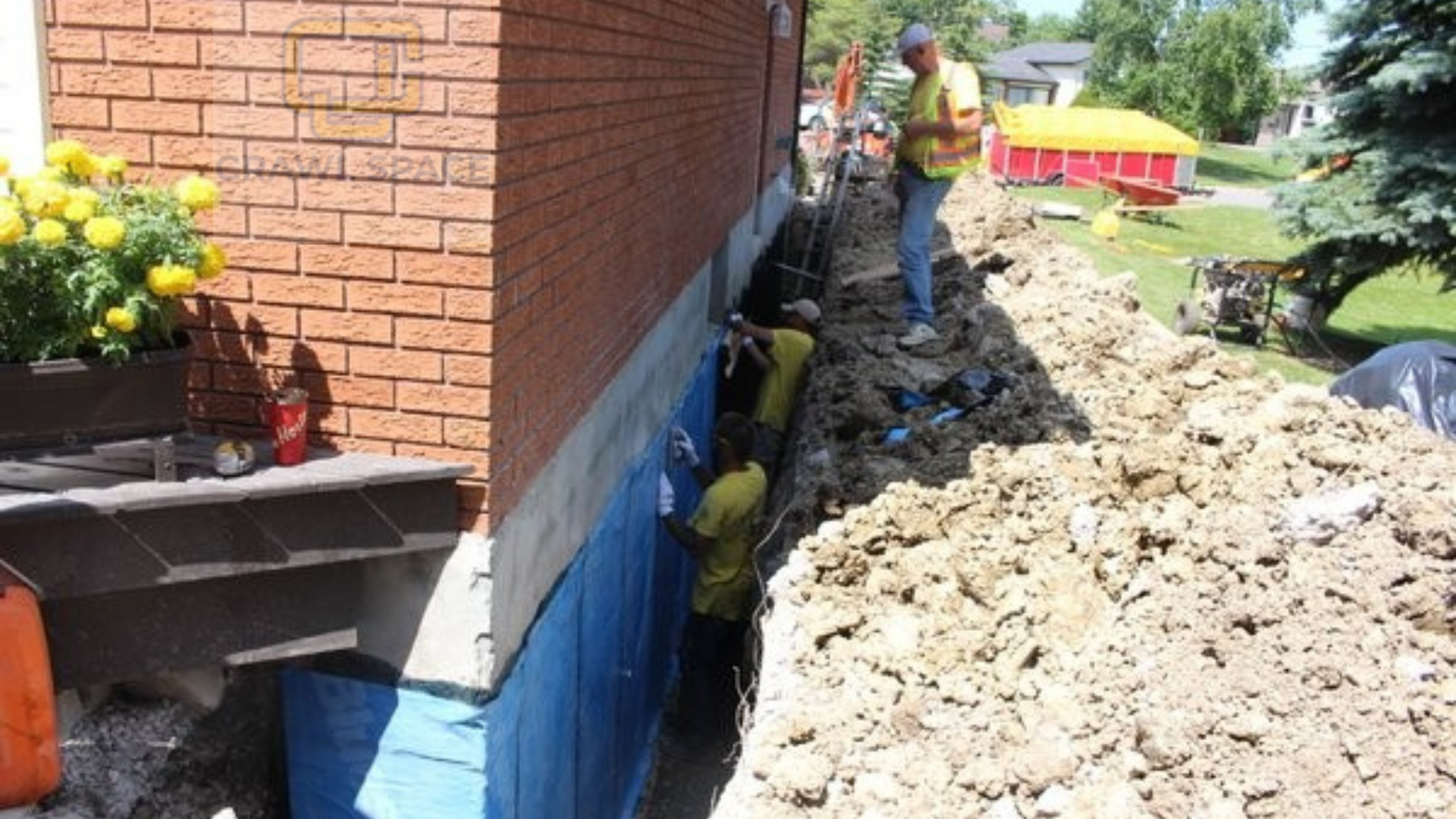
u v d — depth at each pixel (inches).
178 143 116.3
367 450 121.3
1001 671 146.6
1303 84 761.0
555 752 160.7
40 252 100.1
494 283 115.5
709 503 242.1
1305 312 562.9
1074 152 1424.7
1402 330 651.5
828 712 141.9
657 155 205.9
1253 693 129.8
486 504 120.6
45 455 103.8
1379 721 120.9
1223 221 1147.9
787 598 169.0
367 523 116.0
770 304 514.0
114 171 108.3
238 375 121.2
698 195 270.1
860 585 170.2
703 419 316.5
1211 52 2274.9
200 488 106.6
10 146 116.6
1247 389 229.3
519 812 142.9
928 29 315.9
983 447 201.5
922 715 140.6
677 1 214.1
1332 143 538.0
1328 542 150.3
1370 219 515.2
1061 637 152.2
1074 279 364.5
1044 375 270.8
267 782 131.0
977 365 292.0
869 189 674.2
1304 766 118.6
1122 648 145.6
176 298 111.0
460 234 114.3
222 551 109.9
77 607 106.9
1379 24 522.3
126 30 114.2
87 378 102.8
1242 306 545.3
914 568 167.5
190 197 106.8
